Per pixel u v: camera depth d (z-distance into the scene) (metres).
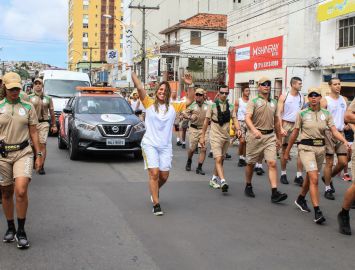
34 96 10.02
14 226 5.66
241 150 11.99
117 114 12.85
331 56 22.44
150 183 7.05
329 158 8.34
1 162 5.35
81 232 6.00
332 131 7.15
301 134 7.16
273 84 26.83
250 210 7.36
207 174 10.71
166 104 7.09
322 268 4.88
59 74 22.44
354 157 6.03
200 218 6.80
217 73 47.56
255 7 29.16
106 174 10.45
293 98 9.77
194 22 51.62
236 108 12.23
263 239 5.85
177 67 49.75
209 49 51.72
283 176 9.77
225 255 5.22
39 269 4.73
